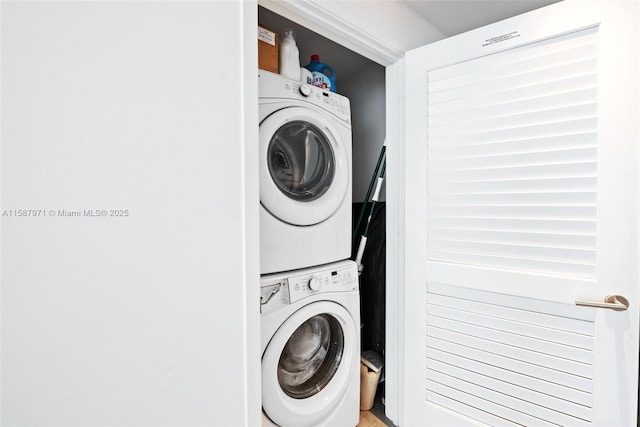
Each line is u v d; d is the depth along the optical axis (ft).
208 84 2.38
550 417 3.51
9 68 1.65
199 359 2.37
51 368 1.80
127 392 2.05
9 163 1.67
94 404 1.94
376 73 6.61
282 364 3.92
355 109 7.14
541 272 3.50
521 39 3.51
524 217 3.58
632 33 2.95
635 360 3.04
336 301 4.19
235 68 2.55
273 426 3.52
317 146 4.47
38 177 1.74
